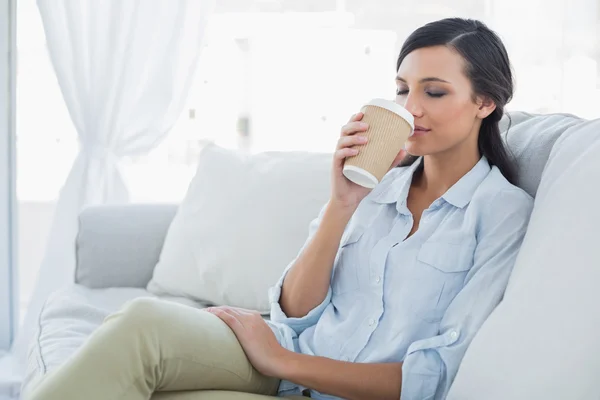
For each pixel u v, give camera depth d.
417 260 1.38
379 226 1.47
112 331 1.19
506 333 1.11
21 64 2.96
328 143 2.83
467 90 1.36
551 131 1.50
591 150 1.25
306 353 1.46
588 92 2.73
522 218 1.35
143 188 2.92
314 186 2.04
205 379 1.28
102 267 2.25
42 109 3.00
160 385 1.23
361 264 1.45
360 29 2.77
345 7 2.76
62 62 2.74
